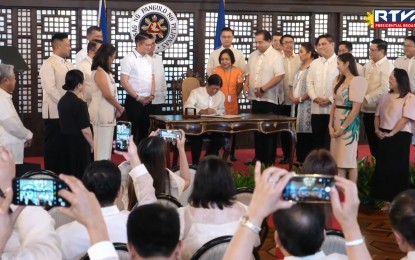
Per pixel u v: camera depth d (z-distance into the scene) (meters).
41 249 2.11
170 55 9.39
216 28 9.16
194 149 7.22
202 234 2.87
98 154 6.41
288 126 7.42
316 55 8.00
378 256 4.77
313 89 7.57
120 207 3.73
